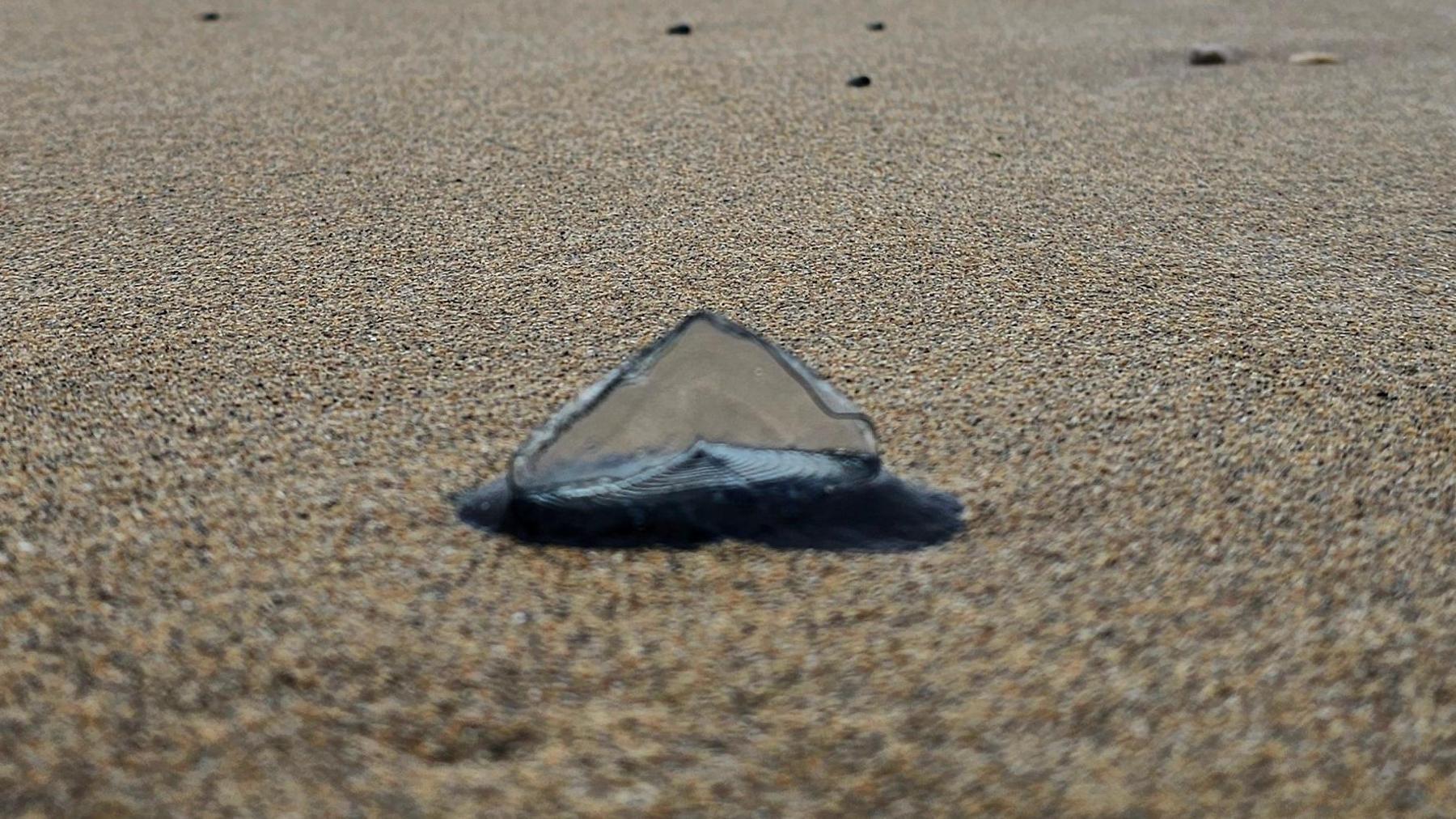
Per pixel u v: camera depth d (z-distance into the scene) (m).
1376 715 0.32
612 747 0.32
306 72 0.68
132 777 0.31
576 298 0.44
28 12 0.85
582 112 0.60
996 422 0.39
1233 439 0.38
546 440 0.36
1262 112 0.60
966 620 0.34
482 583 0.35
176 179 0.52
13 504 0.36
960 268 0.46
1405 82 0.66
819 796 0.31
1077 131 0.57
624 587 0.35
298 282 0.45
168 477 0.37
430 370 0.41
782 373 0.37
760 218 0.49
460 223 0.49
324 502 0.37
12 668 0.33
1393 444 0.38
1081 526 0.36
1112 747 0.32
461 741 0.32
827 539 0.36
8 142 0.56
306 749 0.32
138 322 0.43
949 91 0.64
